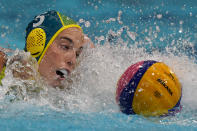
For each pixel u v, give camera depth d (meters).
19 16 18.17
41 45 7.73
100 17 17.66
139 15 17.81
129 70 6.75
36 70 7.56
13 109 6.05
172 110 6.42
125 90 6.45
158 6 19.34
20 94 6.92
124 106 6.44
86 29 15.48
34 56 7.83
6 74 7.44
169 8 19.11
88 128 5.09
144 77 6.41
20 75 7.40
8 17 18.14
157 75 6.46
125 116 6.20
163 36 14.80
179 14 18.38
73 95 7.44
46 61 7.66
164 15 18.02
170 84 6.44
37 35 7.90
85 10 18.95
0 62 7.43
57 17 8.12
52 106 6.54
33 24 8.28
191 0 20.48
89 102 7.03
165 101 6.27
